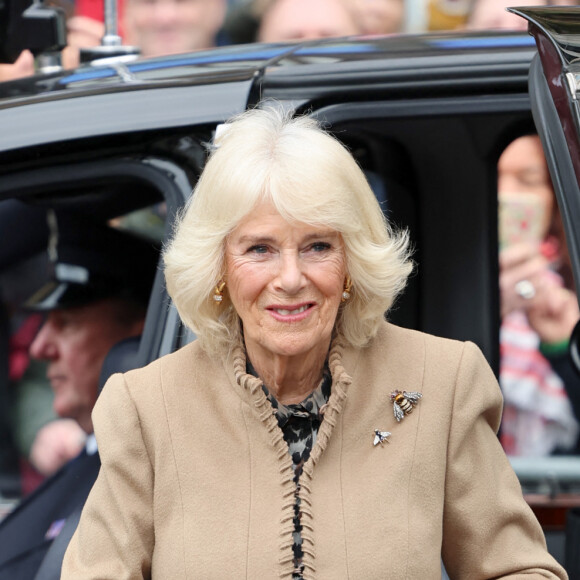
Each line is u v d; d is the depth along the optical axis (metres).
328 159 6.12
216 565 6.29
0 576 8.16
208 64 7.74
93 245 10.04
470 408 6.60
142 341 7.29
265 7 13.90
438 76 7.13
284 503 6.37
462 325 8.95
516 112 7.13
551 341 12.04
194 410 6.60
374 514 6.33
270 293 6.21
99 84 7.64
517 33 7.66
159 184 7.09
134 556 6.52
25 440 12.84
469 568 6.67
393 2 13.70
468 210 8.75
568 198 6.06
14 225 10.66
